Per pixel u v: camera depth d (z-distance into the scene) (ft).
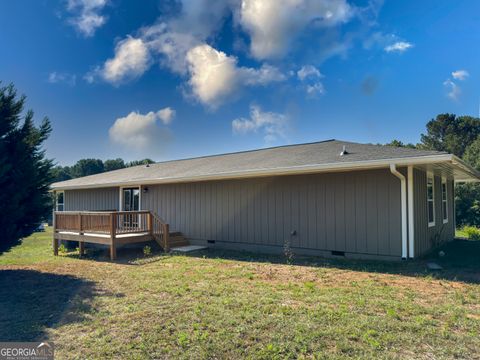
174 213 39.86
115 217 31.30
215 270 23.12
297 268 23.47
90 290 18.71
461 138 105.91
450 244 36.94
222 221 35.45
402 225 24.94
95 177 55.47
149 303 15.61
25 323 13.55
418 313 13.56
